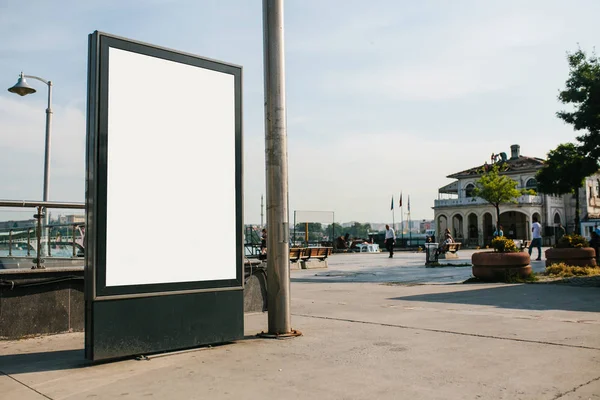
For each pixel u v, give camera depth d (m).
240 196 6.15
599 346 5.29
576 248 14.73
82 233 9.12
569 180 26.66
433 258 20.78
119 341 5.05
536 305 8.36
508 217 65.62
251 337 6.23
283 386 4.14
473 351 5.18
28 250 8.26
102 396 3.99
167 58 5.66
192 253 5.66
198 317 5.62
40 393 4.11
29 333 6.65
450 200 66.75
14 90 15.61
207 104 5.97
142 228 5.30
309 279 15.52
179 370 4.72
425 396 3.82
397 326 6.70
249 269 8.59
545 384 4.05
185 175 5.70
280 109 6.27
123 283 5.13
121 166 5.21
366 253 41.25
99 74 5.12
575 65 23.62
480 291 10.61
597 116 22.47
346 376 4.38
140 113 5.41
